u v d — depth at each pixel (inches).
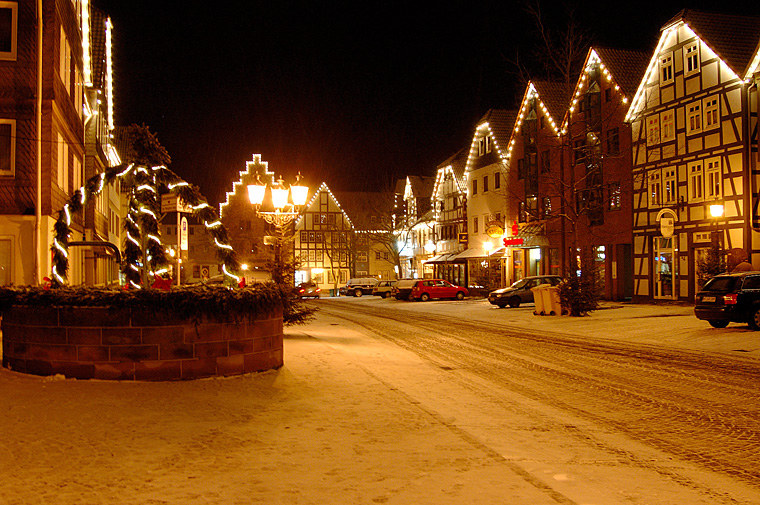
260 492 206.8
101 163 1333.7
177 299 392.8
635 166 1317.7
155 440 266.8
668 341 698.2
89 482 214.4
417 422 310.2
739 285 745.6
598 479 226.7
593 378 458.0
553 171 1487.5
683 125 1193.4
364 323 979.3
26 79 787.4
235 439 271.6
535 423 315.3
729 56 1099.3
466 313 1214.3
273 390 380.8
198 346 401.7
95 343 388.2
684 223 1186.6
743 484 224.1
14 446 254.1
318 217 2827.3
